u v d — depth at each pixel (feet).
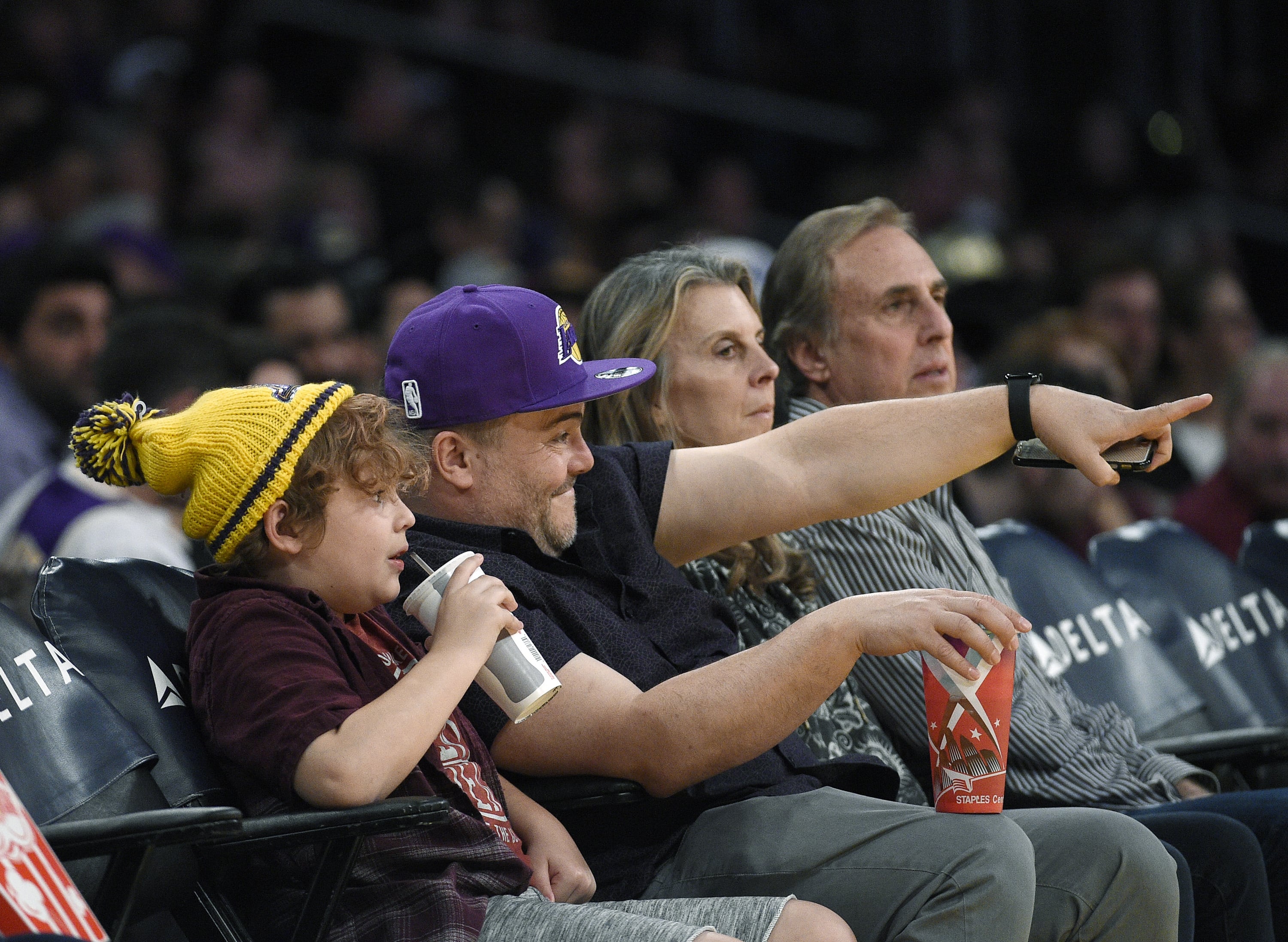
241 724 26.30
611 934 25.72
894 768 34.65
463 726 29.30
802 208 111.14
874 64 117.29
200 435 27.55
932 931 27.58
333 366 58.49
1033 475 51.08
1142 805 36.22
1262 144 115.85
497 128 102.17
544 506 31.48
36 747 27.02
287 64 98.02
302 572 28.07
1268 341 76.18
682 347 36.63
